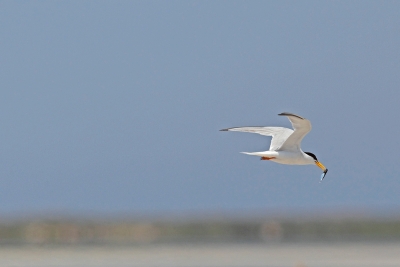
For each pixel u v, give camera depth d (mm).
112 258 37094
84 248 42844
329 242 45219
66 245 44906
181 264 34188
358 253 38250
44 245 44750
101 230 49438
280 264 33906
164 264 34281
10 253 39906
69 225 49625
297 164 21594
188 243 45969
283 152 21328
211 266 33312
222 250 40781
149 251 40594
